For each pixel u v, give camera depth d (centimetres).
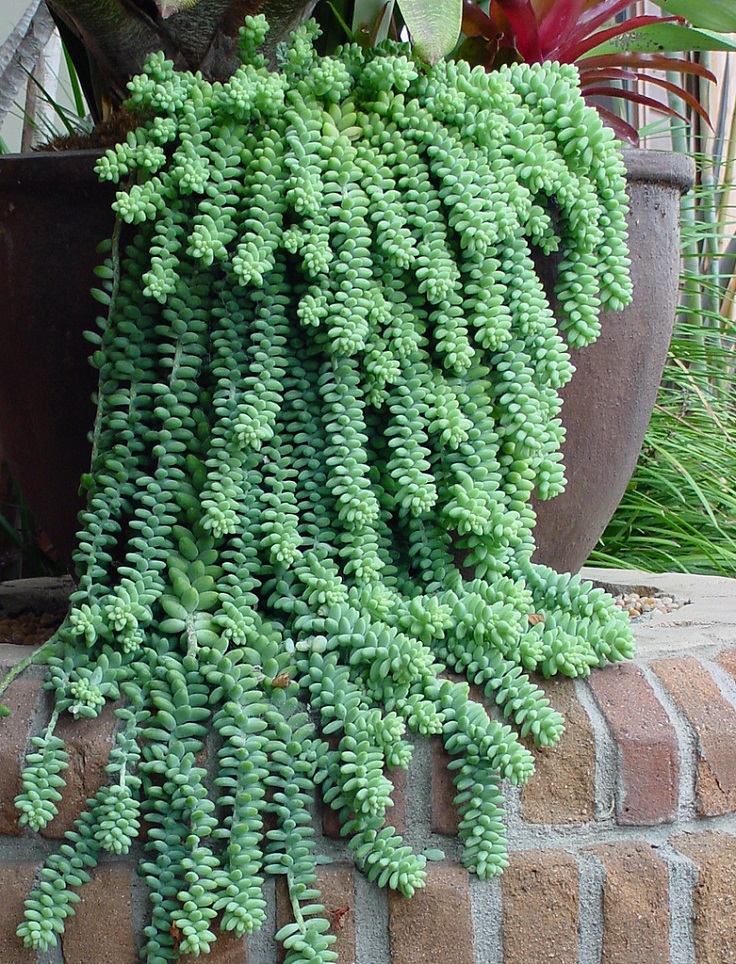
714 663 179
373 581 172
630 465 189
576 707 173
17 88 219
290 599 171
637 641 181
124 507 172
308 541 171
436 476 174
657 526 264
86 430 179
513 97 171
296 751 167
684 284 309
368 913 169
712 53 342
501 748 167
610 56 197
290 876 166
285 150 168
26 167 175
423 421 171
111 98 193
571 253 174
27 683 171
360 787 166
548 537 185
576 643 172
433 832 171
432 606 170
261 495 170
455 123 171
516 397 173
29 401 180
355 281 169
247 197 168
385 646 169
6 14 315
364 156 169
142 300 170
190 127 167
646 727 173
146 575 169
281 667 169
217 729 167
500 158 171
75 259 175
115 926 167
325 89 169
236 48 176
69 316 176
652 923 172
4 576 250
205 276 170
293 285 172
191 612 169
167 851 166
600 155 172
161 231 167
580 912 172
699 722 174
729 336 301
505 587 173
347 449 170
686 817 175
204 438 171
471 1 192
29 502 188
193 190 167
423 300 172
